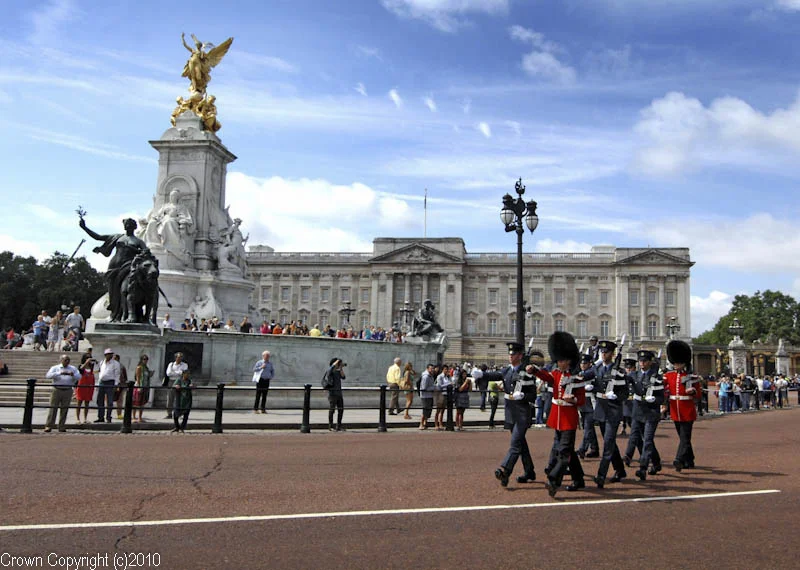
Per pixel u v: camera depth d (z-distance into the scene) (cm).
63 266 8894
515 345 1141
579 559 704
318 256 13100
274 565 668
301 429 1923
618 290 12312
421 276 12631
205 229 3719
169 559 681
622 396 1189
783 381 4903
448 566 676
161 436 1736
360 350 3350
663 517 902
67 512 870
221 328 3266
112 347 2289
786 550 748
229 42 4022
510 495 1038
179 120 3825
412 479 1160
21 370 2903
